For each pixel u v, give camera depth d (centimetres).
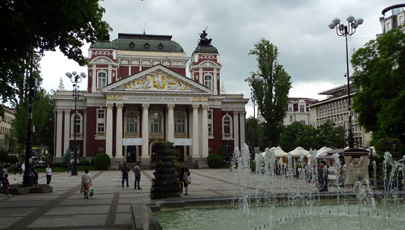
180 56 6544
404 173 1944
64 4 1176
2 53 1280
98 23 1703
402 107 2756
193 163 5562
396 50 3048
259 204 1500
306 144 5816
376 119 3162
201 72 6475
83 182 1844
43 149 4856
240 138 6406
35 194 2038
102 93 5659
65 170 4891
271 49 4469
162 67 5647
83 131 5891
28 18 1212
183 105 5884
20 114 5844
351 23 2738
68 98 5878
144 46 6538
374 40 3170
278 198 1535
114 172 4641
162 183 1579
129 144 5441
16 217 1279
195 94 5688
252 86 4478
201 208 1406
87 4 1534
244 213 1296
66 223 1160
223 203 1459
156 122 5972
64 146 5812
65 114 5878
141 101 5547
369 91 3102
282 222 1155
